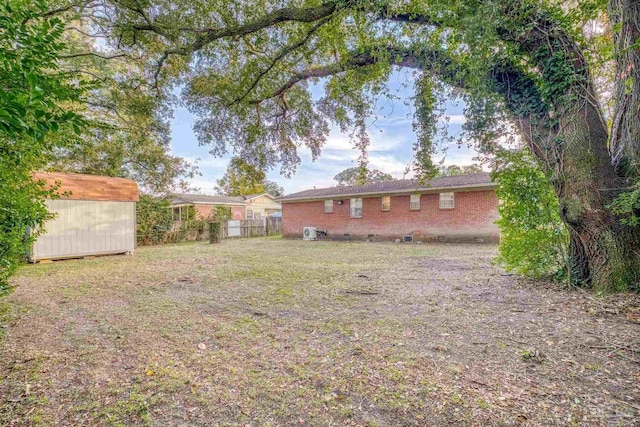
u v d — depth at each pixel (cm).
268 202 3069
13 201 314
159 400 224
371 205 1655
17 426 194
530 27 465
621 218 435
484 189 1318
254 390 237
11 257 337
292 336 345
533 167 547
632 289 428
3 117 123
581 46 482
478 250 1121
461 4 439
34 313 436
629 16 412
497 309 418
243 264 885
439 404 212
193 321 398
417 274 687
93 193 1090
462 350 298
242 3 604
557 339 312
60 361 287
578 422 190
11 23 173
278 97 812
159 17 647
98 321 400
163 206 1669
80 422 199
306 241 1717
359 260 932
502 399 216
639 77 412
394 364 273
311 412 208
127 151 1488
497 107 503
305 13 562
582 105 463
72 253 1033
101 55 1005
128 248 1173
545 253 545
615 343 295
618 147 453
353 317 405
